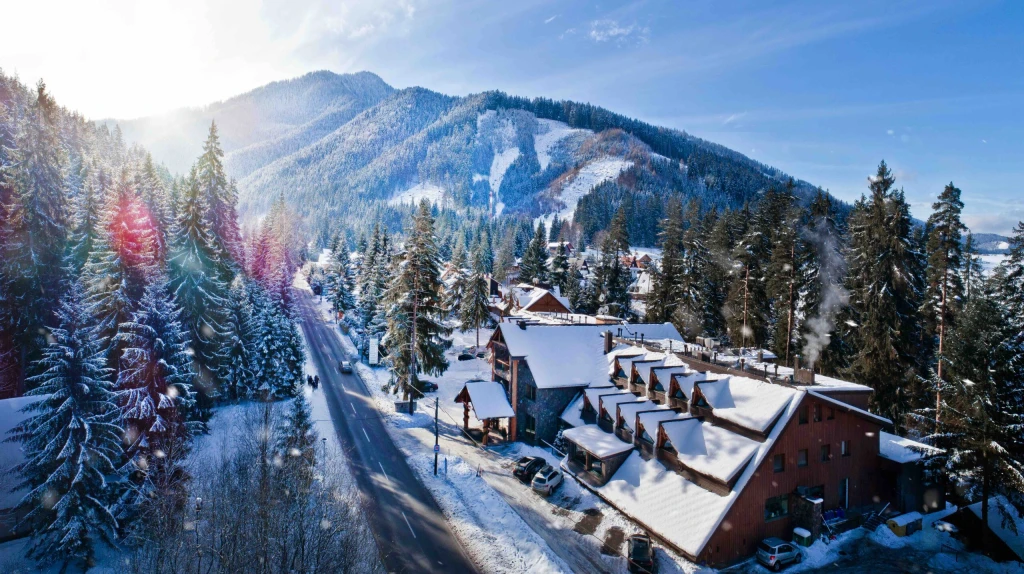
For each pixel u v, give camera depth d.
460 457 37.41
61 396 22.22
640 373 35.66
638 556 23.72
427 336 48.97
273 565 19.12
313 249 190.38
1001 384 27.08
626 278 81.69
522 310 76.56
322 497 24.44
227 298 46.69
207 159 51.91
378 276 74.44
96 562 23.05
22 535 24.30
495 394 41.44
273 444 28.09
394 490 31.62
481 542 26.22
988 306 28.03
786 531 26.22
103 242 34.91
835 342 49.28
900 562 25.00
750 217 75.94
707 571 23.52
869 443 29.14
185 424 30.83
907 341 41.12
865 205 50.62
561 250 100.81
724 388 29.77
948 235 41.03
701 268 64.88
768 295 55.75
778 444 25.84
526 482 33.38
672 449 29.28
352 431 41.88
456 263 100.75
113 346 30.58
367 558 23.72
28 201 36.09
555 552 25.38
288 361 50.31
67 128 89.12
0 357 36.53
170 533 20.94
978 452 26.84
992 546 26.16
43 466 22.23
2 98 72.75
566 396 40.31
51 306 37.03
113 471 23.98
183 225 41.78
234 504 21.67
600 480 31.45
